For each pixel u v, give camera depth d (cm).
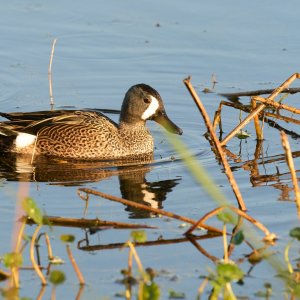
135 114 1559
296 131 1623
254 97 1568
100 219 1181
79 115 1580
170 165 1466
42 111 1595
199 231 1133
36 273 1007
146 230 1139
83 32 2092
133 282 983
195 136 1616
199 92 1808
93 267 1026
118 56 1981
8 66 1927
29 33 2078
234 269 927
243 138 1589
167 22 2131
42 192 1305
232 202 1248
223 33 2061
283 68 1883
